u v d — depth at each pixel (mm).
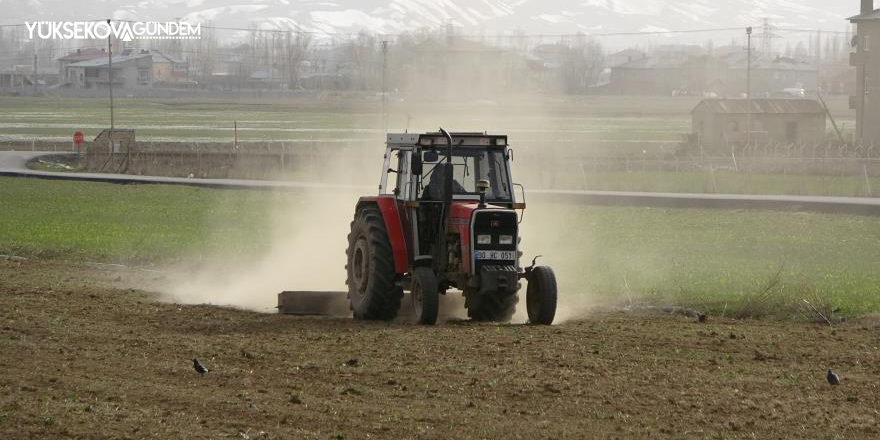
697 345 44250
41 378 36188
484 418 31891
